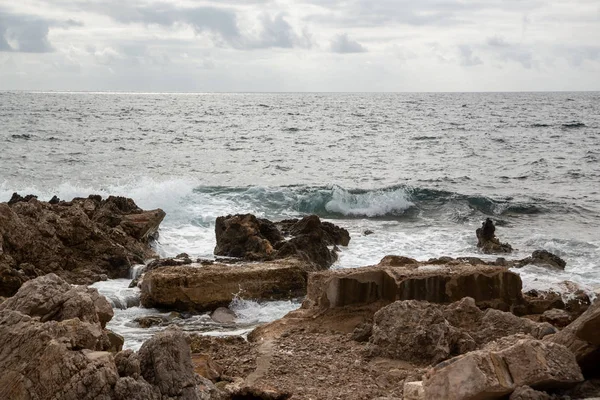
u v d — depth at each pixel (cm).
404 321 1103
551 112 11275
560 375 777
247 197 3066
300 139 6125
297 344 1152
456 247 2292
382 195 3072
